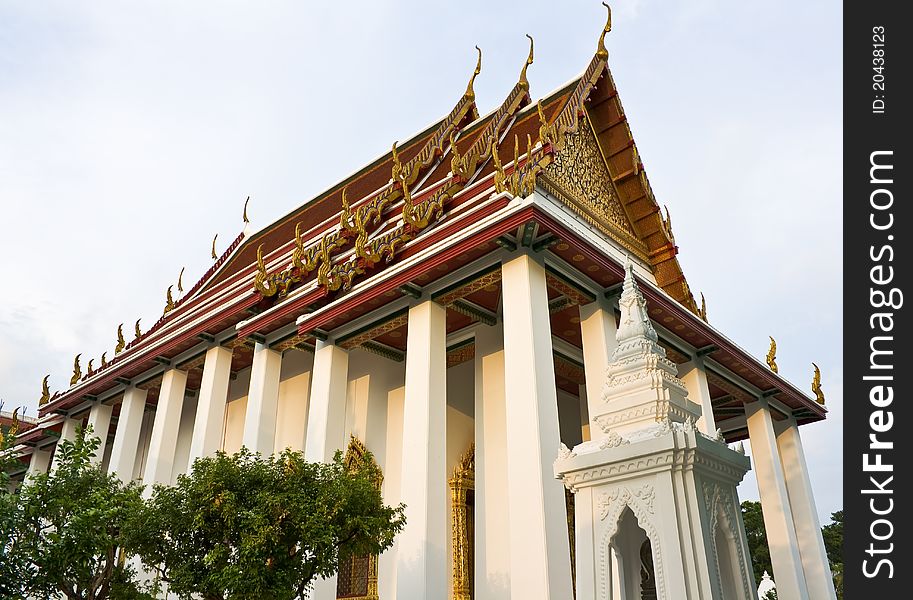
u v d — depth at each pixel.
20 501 8.39
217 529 7.32
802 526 15.82
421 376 10.56
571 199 12.55
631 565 4.94
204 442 13.96
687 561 4.12
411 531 9.57
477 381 12.66
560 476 5.00
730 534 4.57
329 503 7.41
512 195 10.43
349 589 12.40
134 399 16.91
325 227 17.27
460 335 13.45
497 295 12.05
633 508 4.46
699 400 13.19
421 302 11.24
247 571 6.83
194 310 18.03
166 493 7.69
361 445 13.56
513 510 8.70
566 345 14.07
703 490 4.45
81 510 8.49
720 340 13.58
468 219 10.90
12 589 7.95
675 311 12.30
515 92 15.20
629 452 4.51
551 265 10.59
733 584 4.48
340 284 12.36
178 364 15.90
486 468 11.79
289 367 15.45
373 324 12.00
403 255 11.71
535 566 8.19
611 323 11.38
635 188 14.23
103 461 19.38
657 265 14.48
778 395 16.05
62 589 8.94
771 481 15.02
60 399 18.88
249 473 7.61
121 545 8.59
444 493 9.92
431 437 10.08
